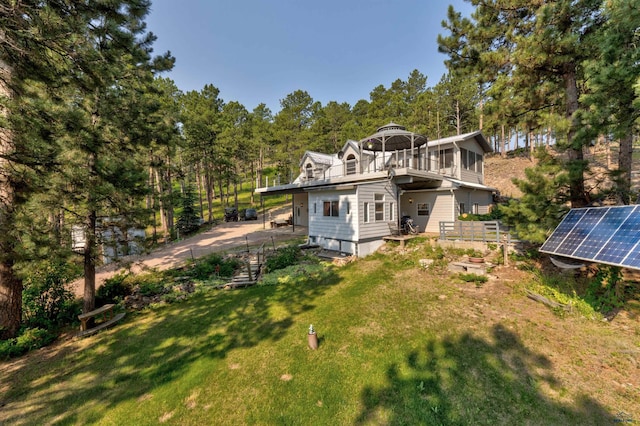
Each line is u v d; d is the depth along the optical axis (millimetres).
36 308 7977
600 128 6660
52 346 6805
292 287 9656
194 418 4180
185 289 10062
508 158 33062
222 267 11805
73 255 6871
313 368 5152
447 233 12852
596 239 5711
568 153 8508
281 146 35562
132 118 9266
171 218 24109
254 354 5742
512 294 7453
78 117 6152
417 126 30953
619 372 4527
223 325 7180
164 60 10961
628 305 6266
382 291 8508
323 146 37125
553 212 7625
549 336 5562
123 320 8125
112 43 7352
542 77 8734
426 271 9844
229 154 29281
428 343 5648
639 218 5254
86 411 4445
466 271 9312
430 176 13992
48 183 6418
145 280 10945
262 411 4234
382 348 5609
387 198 14047
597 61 6430
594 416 3805
